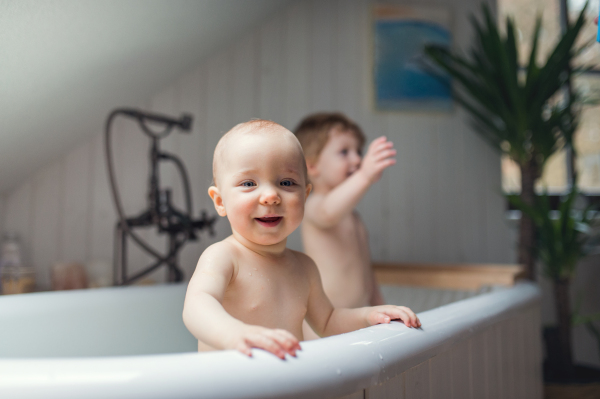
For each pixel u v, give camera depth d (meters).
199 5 1.57
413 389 0.60
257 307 0.63
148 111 1.93
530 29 2.46
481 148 2.34
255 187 0.62
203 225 1.52
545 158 1.95
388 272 1.68
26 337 0.92
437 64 2.20
